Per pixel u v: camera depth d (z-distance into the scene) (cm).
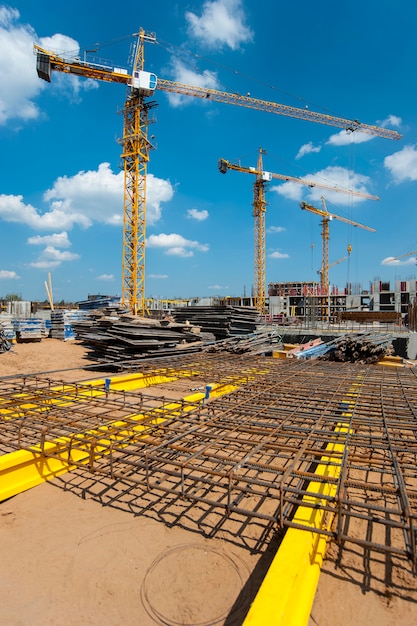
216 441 384
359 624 216
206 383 750
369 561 269
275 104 4762
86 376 1009
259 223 5409
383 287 5384
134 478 395
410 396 578
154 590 244
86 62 3150
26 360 1286
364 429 445
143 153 3428
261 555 278
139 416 503
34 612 227
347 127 5353
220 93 4381
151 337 1207
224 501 351
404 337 2042
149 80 3291
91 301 2444
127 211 3388
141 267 3441
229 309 1620
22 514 330
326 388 622
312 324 2934
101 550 282
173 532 305
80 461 427
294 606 205
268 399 552
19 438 405
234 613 226
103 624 219
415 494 263
